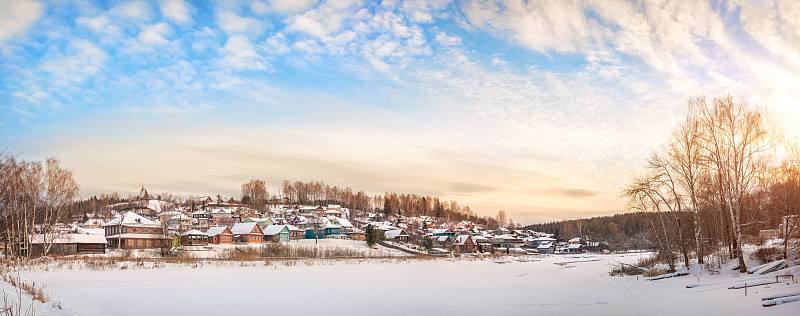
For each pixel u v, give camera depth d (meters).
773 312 23.62
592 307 30.11
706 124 41.50
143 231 110.12
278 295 37.47
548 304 31.92
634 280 44.84
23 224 65.38
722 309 25.97
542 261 104.62
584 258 118.19
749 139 40.09
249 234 125.38
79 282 43.41
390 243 139.88
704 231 53.56
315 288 42.66
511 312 29.23
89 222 142.00
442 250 128.25
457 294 38.69
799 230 40.78
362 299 35.66
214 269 60.47
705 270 41.88
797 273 32.78
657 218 50.41
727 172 41.00
